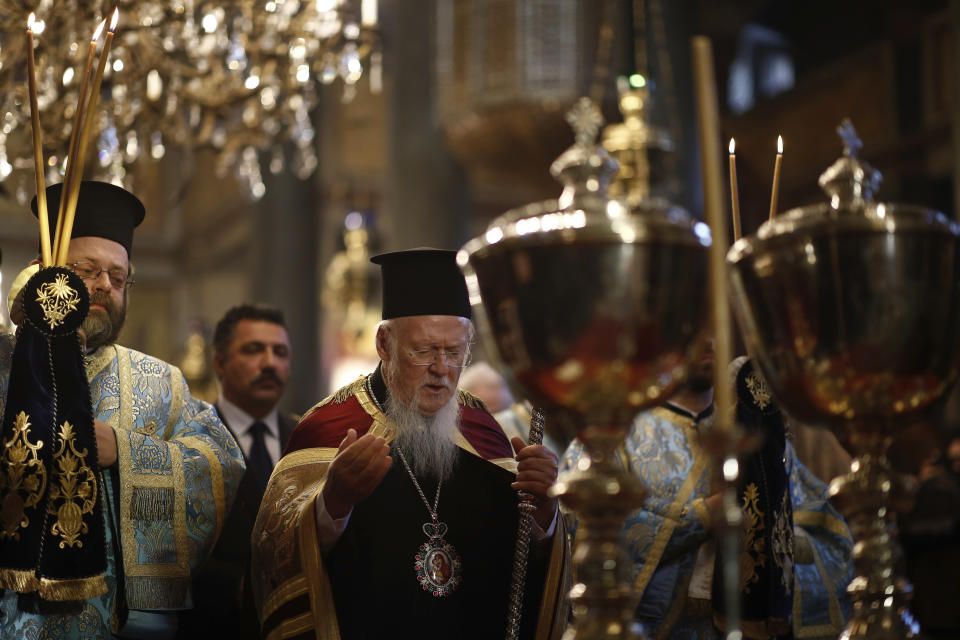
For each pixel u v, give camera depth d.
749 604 2.41
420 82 12.34
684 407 3.14
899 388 1.44
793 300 1.44
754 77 17.91
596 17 10.22
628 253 1.32
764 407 2.42
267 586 2.43
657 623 2.84
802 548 3.01
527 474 2.40
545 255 1.33
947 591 4.29
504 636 2.54
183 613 2.89
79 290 2.26
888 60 12.18
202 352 16.30
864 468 1.51
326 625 2.33
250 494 3.54
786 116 13.48
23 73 4.46
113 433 2.54
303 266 17.80
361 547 2.56
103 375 2.71
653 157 8.06
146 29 4.59
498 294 1.38
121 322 2.67
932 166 11.65
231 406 4.18
